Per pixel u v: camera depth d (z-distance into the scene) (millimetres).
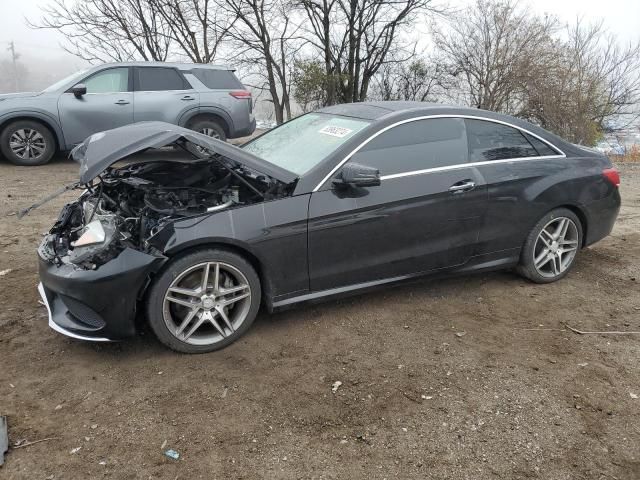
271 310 3660
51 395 3031
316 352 3510
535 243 4461
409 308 4133
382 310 4086
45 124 9422
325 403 3012
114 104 9547
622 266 5082
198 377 3221
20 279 4555
